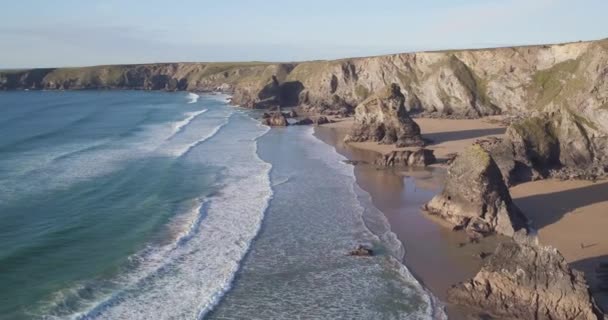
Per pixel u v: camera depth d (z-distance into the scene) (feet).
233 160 217.15
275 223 138.10
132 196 159.53
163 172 191.01
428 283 102.89
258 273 107.96
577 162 185.16
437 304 94.38
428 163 208.95
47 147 237.45
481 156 132.57
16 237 123.03
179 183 176.35
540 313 86.99
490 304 91.15
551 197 151.94
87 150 231.50
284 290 100.73
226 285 101.96
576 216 134.92
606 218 131.95
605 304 88.84
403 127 262.67
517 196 154.51
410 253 117.70
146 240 123.85
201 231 130.72
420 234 129.18
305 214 145.48
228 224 136.15
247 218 140.97
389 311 92.48
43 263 109.09
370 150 247.50
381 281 104.27
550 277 87.56
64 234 126.00
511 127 189.67
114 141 258.16
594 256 109.19
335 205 153.99
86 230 129.29
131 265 109.50
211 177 185.78
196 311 91.66
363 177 189.16
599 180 167.84
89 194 160.35
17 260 109.70
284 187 174.19
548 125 193.47
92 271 105.91
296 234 130.11
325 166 208.23
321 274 107.65
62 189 165.17
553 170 179.01
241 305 94.73
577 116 190.60
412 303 95.04
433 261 113.09
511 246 93.56
